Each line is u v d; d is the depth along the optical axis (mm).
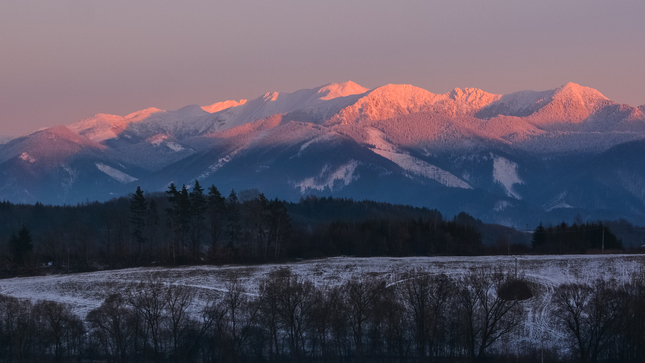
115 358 124438
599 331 127812
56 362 122438
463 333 129250
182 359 125938
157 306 134625
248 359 125688
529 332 135000
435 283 150625
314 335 129875
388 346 128250
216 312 133000
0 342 125500
